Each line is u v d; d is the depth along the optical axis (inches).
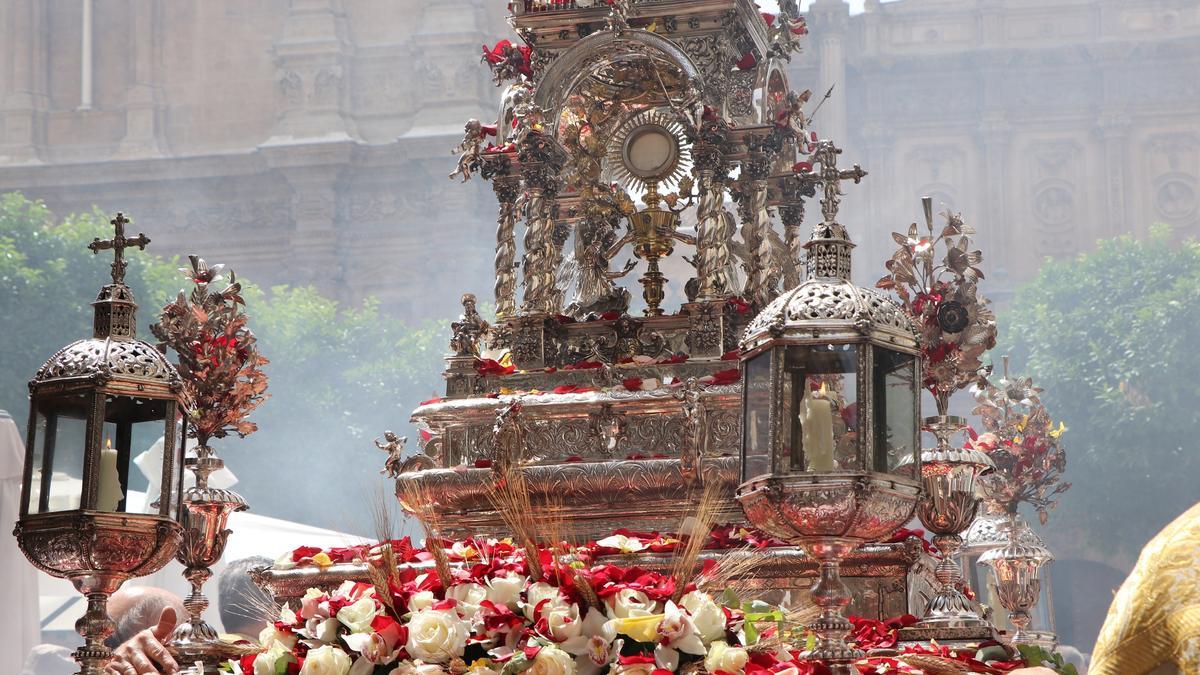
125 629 721.6
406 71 7032.5
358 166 6855.3
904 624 450.3
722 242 546.0
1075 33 6820.9
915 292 518.3
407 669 383.2
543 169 575.5
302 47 6973.4
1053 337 5531.5
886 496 359.6
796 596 457.7
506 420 503.2
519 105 575.5
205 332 494.0
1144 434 5319.9
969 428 607.8
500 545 447.8
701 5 571.8
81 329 5388.8
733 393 495.2
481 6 7057.1
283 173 6825.8
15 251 5378.9
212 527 480.1
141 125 7037.4
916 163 6845.5
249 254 6884.8
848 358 364.5
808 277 390.0
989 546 710.5
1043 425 728.3
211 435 495.5
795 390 364.2
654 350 553.9
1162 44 6756.9
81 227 5551.2
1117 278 5620.1
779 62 610.9
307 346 5910.4
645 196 604.4
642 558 450.9
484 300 6707.7
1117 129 6786.4
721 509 486.6
